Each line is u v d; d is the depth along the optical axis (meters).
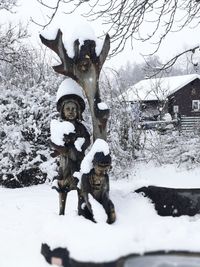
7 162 9.78
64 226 4.25
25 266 4.18
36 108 9.96
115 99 11.59
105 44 4.87
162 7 9.77
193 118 14.04
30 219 5.84
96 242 3.73
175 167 11.46
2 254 4.59
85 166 4.46
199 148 12.05
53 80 10.88
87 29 4.81
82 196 4.65
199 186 8.89
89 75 4.82
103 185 4.46
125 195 5.23
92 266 3.60
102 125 4.84
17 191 8.89
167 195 5.20
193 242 3.69
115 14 9.53
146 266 3.56
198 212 5.20
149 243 3.70
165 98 15.53
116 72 12.13
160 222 4.37
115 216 4.45
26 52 15.06
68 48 4.78
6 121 10.09
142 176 10.59
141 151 12.15
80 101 4.92
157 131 13.03
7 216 6.17
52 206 6.55
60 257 4.04
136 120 12.00
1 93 10.30
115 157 10.50
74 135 4.79
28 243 4.88
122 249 3.66
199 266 3.47
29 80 11.39
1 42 15.73
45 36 4.79
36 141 10.03
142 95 19.36
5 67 15.81
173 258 3.58
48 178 9.66
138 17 9.55
